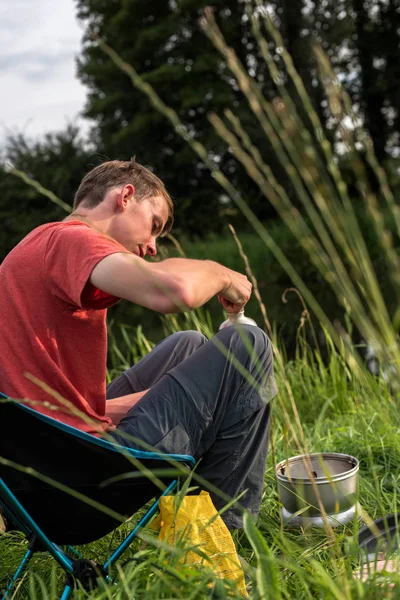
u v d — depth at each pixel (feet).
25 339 5.41
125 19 73.00
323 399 11.58
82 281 5.05
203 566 4.94
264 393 6.00
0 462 4.75
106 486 5.32
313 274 40.01
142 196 6.17
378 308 4.51
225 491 6.05
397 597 4.30
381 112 74.79
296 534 6.66
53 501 5.22
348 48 72.23
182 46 71.77
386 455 8.55
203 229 68.90
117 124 76.13
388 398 10.03
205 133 68.18
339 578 4.52
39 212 70.03
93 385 5.69
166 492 5.38
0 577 6.10
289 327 25.52
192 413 5.75
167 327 13.10
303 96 4.49
